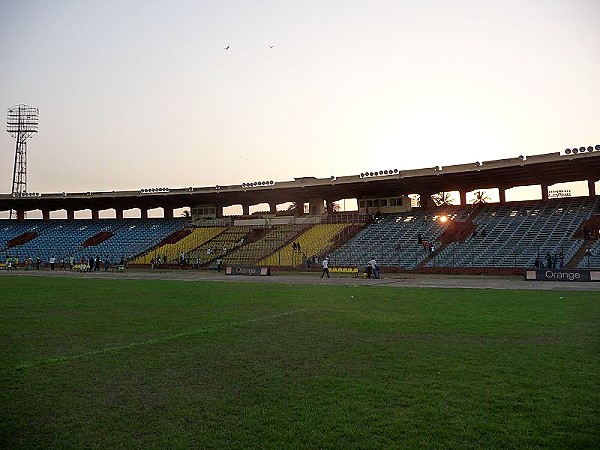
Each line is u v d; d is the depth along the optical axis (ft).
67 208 291.99
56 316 62.54
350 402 27.66
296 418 25.45
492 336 45.03
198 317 60.90
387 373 33.30
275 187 221.05
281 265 193.16
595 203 171.94
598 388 29.09
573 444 21.85
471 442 22.18
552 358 36.29
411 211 215.51
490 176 182.70
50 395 29.86
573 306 65.98
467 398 27.81
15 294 92.68
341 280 132.67
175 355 39.70
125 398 29.17
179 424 25.03
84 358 39.01
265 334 48.44
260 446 22.25
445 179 190.49
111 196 254.88
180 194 241.76
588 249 143.84
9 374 34.53
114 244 253.24
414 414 25.59
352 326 52.49
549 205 182.09
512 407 26.27
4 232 282.15
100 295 90.53
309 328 51.67
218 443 22.65
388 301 76.64
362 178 200.34
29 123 331.16
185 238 246.47
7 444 22.86
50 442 23.07
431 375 32.55
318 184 209.87
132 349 42.11
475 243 168.25
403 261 169.07
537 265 139.13
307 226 228.84
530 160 160.66
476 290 94.32
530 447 21.62
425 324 52.80
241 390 30.37
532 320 53.98
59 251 253.65
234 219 260.21
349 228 213.87
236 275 165.58
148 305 74.13
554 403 26.73
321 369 34.83
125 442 22.97
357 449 21.74
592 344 41.01
